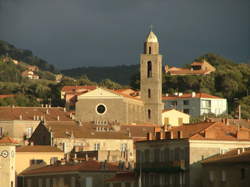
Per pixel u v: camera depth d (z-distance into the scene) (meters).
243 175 190.50
